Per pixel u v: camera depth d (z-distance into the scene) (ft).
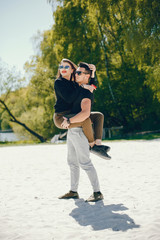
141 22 62.44
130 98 86.33
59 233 10.44
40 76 113.39
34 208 14.06
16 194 17.20
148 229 10.21
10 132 213.87
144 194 15.37
